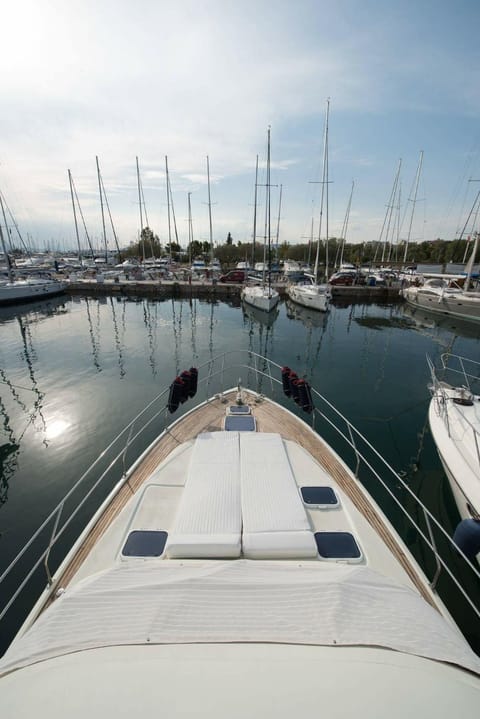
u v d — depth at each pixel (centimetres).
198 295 3253
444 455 588
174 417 910
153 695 149
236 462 431
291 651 181
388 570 322
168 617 201
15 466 698
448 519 549
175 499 398
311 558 319
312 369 1344
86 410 953
